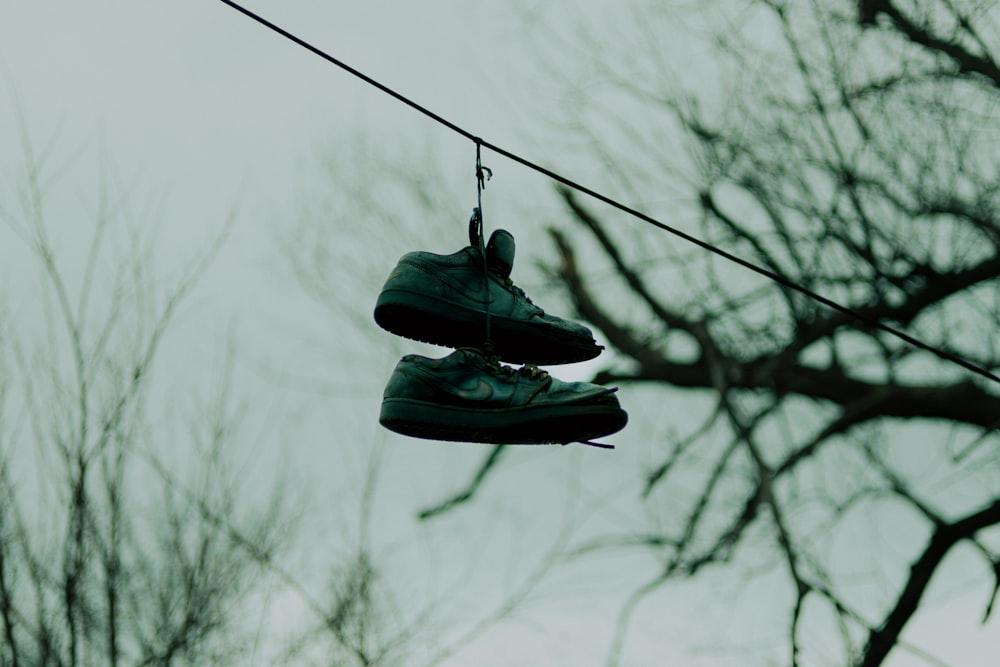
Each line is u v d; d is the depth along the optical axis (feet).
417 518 30.76
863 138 28.25
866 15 27.86
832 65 28.58
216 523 23.13
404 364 11.01
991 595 23.72
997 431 26.63
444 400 10.87
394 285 11.43
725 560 28.14
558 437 11.30
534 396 10.96
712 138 30.99
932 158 27.68
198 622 21.99
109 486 21.71
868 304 29.19
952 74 27.45
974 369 12.16
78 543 20.90
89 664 20.52
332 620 23.93
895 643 24.70
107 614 21.13
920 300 27.94
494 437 11.18
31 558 20.86
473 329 11.89
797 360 30.32
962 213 27.25
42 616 20.56
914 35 27.50
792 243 30.07
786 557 26.30
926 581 25.89
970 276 27.40
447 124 10.65
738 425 28.99
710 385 32.07
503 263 12.23
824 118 28.68
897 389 27.89
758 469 27.94
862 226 28.25
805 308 29.60
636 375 33.45
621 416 10.98
